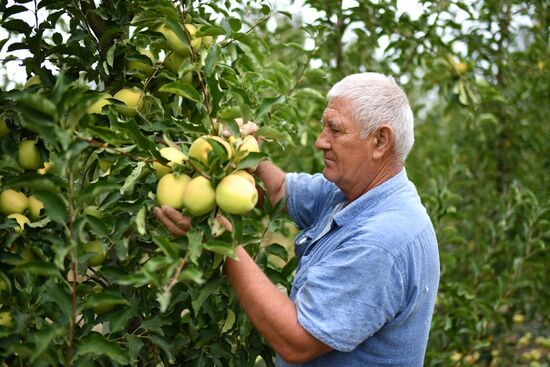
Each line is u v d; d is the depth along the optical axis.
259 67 2.59
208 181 1.51
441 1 3.23
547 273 4.03
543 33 3.91
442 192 3.37
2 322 1.58
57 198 1.38
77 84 1.82
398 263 1.72
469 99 3.61
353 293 1.68
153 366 1.92
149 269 1.37
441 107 5.84
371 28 3.39
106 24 1.89
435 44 3.40
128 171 1.73
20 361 1.60
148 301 1.79
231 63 2.20
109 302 1.44
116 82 1.90
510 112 4.18
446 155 4.27
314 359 1.86
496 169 4.44
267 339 1.70
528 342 4.57
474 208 4.46
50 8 1.85
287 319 1.65
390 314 1.74
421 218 1.84
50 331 1.39
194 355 1.89
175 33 1.75
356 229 1.78
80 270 1.63
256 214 2.44
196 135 1.73
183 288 1.82
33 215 1.73
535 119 4.38
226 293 1.93
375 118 1.77
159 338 1.72
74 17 1.87
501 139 4.33
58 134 1.26
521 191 4.16
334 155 1.84
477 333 3.38
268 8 2.24
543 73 4.05
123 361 1.47
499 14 3.83
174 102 1.98
